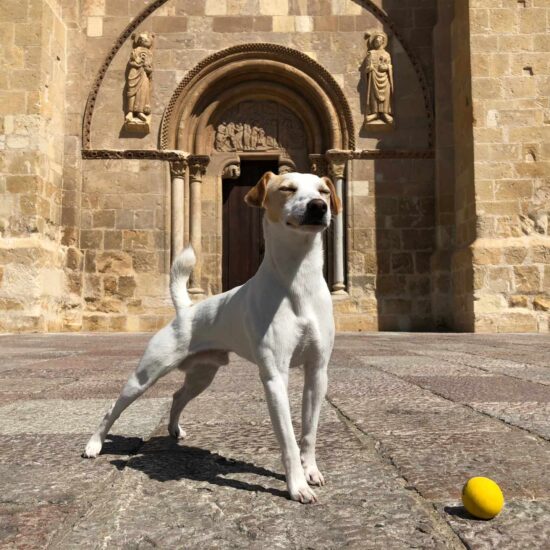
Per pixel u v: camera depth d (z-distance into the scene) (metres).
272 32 17.22
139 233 16.67
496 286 14.17
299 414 3.82
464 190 15.52
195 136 17.25
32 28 15.39
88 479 2.39
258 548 1.68
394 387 4.91
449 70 16.80
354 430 3.31
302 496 2.09
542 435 3.14
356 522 1.88
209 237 17.12
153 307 16.50
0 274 14.61
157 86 17.03
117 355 8.22
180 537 1.76
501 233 14.44
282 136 17.47
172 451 2.86
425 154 16.77
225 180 17.78
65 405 4.23
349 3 17.25
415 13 17.20
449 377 5.54
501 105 14.70
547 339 11.37
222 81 17.27
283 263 2.39
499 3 14.89
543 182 14.47
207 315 2.72
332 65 17.09
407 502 2.08
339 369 6.21
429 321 16.45
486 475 2.41
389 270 16.61
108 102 16.97
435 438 3.08
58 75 16.41
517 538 1.74
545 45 14.76
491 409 3.90
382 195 16.75
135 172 16.77
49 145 15.80
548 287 14.07
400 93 17.00
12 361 7.41
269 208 2.43
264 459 2.70
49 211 15.75
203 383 3.03
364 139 16.89
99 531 1.80
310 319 2.38
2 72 15.28
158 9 17.25
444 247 16.36
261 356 2.34
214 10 17.25
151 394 4.79
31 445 3.02
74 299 16.25
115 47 17.06
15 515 1.94
